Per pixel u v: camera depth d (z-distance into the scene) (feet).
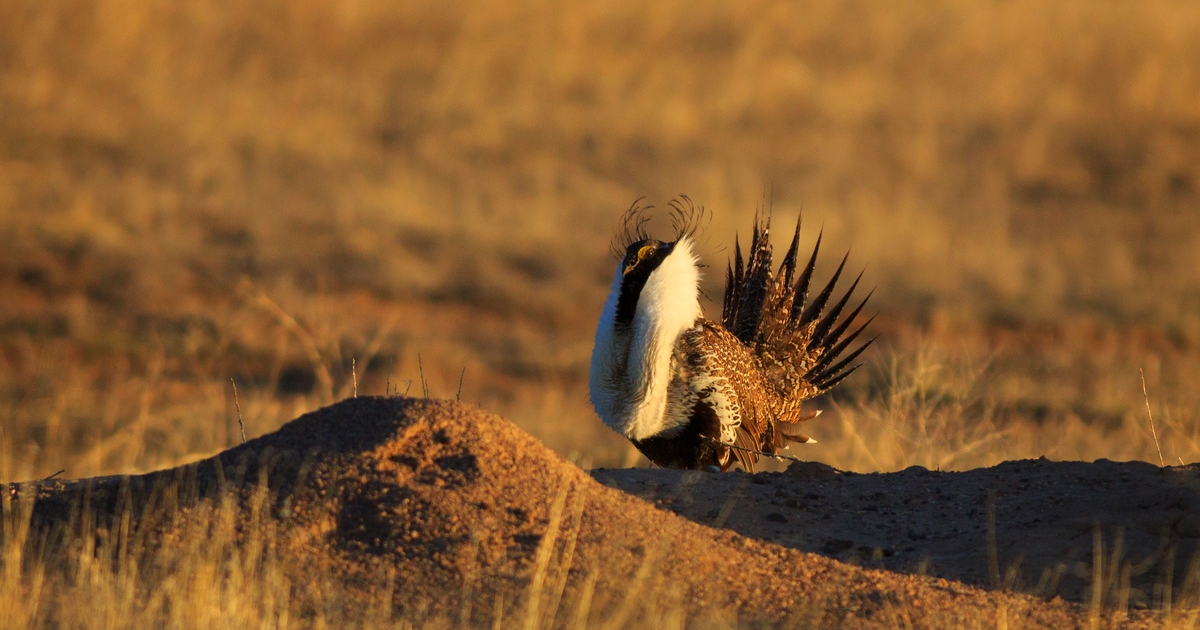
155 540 25.61
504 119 130.93
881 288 90.94
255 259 90.07
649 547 26.27
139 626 22.27
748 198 110.11
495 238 99.81
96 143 112.06
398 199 106.22
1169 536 29.27
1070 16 163.02
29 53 125.08
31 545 25.89
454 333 81.71
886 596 25.91
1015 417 61.72
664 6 159.53
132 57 130.11
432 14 152.05
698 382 34.04
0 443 50.26
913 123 134.51
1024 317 86.28
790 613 24.88
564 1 157.48
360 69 140.36
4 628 21.90
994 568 28.09
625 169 119.55
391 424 28.07
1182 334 83.87
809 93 140.97
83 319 77.71
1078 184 120.57
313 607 23.65
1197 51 154.20
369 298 86.38
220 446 52.11
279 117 123.95
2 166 103.76
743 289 39.24
